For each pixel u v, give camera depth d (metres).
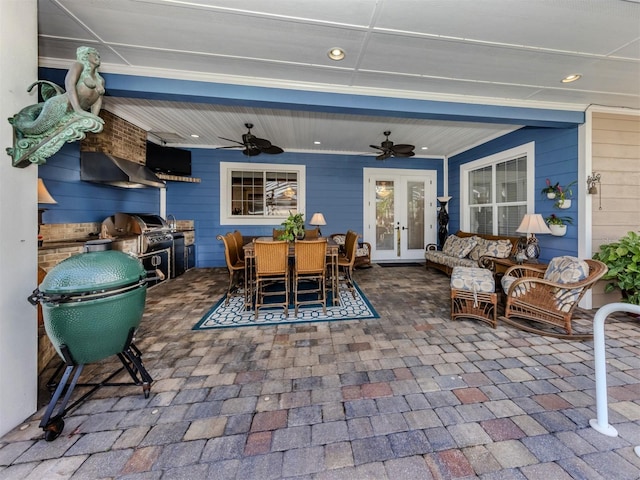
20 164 1.38
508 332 2.55
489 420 1.45
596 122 3.27
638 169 3.35
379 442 1.32
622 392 1.67
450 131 4.51
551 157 3.68
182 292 3.95
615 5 1.71
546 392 1.68
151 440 1.33
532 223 3.30
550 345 2.30
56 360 2.04
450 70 2.52
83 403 1.59
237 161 5.86
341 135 4.82
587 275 2.43
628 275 2.83
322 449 1.28
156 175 4.68
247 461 1.22
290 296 3.75
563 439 1.32
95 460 1.22
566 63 2.39
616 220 3.31
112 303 1.39
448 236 5.96
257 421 1.46
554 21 1.86
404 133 4.64
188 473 1.16
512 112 3.14
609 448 1.27
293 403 1.60
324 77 2.66
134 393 1.69
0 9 1.30
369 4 1.72
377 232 6.42
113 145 3.75
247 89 2.70
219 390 1.72
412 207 6.49
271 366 1.99
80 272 1.34
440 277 4.89
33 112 1.35
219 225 5.87
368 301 3.50
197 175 5.74
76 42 2.14
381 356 2.12
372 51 2.23
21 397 1.43
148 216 4.58
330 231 6.20
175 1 1.71
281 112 3.77
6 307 1.35
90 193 3.57
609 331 2.57
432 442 1.31
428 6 1.74
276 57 2.32
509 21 1.87
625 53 2.23
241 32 2.01
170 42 2.14
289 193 6.07
